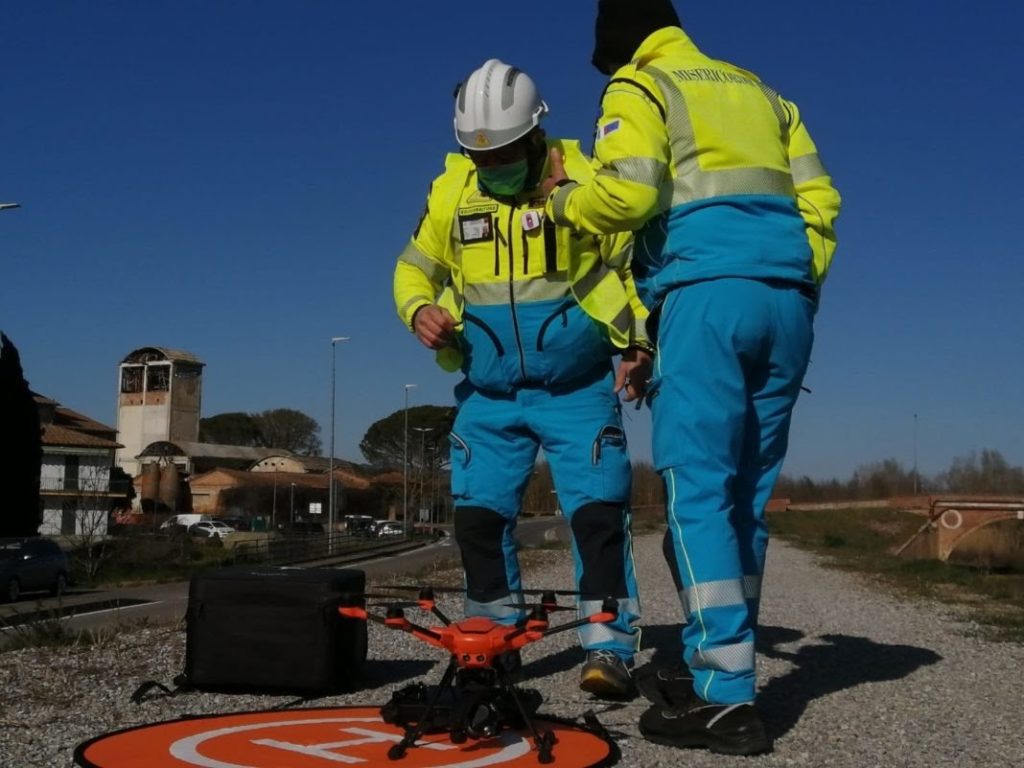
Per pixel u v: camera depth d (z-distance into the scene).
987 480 68.00
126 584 29.36
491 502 5.51
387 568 26.14
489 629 4.20
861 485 79.62
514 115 5.14
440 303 5.63
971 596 14.30
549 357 5.30
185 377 96.75
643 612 10.35
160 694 5.48
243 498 82.88
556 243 5.22
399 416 107.31
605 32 4.89
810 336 4.54
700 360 4.29
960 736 4.66
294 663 5.36
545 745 4.01
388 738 4.42
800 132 4.74
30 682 5.89
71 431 64.81
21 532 39.72
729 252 4.32
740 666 4.23
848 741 4.49
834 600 13.12
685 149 4.39
